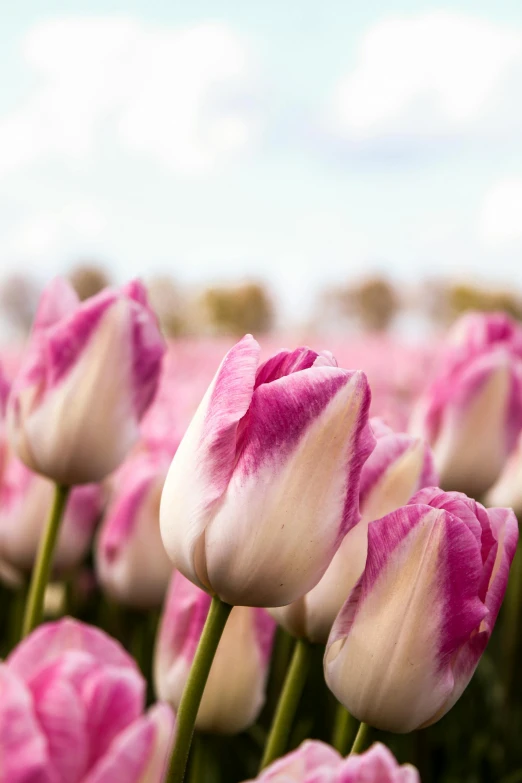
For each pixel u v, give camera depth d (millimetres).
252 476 460
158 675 576
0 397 711
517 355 854
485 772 798
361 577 480
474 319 890
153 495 695
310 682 790
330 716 779
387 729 481
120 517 700
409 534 468
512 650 817
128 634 834
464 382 762
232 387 466
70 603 838
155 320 605
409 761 708
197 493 465
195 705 472
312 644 531
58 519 606
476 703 875
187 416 1082
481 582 477
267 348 3059
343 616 482
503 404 760
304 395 458
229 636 556
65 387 589
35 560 719
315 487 460
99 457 597
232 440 461
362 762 421
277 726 534
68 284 620
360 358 2922
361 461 465
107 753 410
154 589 707
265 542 460
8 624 999
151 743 403
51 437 591
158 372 605
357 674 475
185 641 566
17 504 709
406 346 3559
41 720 406
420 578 467
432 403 779
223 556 462
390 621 470
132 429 602
